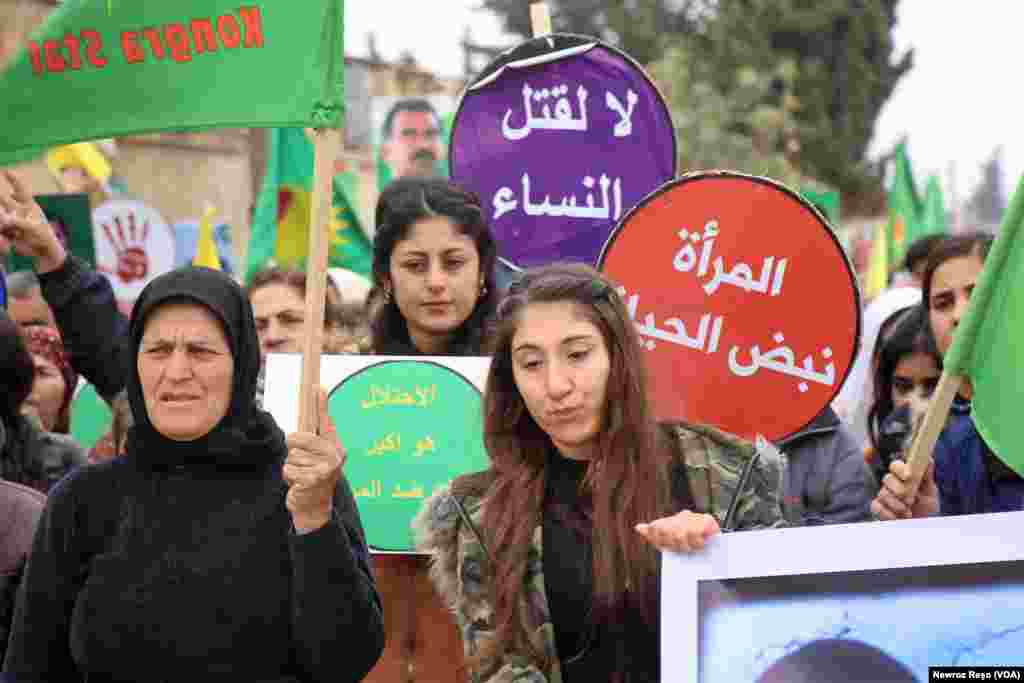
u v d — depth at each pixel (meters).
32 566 8.18
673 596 7.89
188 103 8.40
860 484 11.41
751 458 8.43
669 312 10.80
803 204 10.66
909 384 13.46
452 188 11.59
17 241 10.36
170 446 8.07
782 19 84.38
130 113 8.48
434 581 8.64
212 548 7.94
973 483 10.70
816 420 11.56
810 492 11.38
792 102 75.88
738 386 10.72
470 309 11.59
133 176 38.19
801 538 7.86
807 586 7.85
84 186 21.91
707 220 10.77
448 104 26.72
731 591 7.87
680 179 10.80
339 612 7.80
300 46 8.23
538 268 8.67
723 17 83.81
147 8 8.43
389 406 10.77
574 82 12.29
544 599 8.30
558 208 12.32
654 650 8.20
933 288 12.55
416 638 10.64
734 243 10.73
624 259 10.85
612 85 12.25
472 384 10.74
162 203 39.03
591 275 8.49
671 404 10.74
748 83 72.81
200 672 7.85
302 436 7.71
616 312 8.40
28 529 9.63
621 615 8.18
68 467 11.86
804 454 11.48
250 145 42.28
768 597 7.86
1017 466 8.55
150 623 7.85
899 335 13.45
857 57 85.50
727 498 8.32
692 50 84.94
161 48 8.45
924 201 32.09
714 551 7.89
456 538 8.57
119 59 8.48
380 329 11.88
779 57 85.19
